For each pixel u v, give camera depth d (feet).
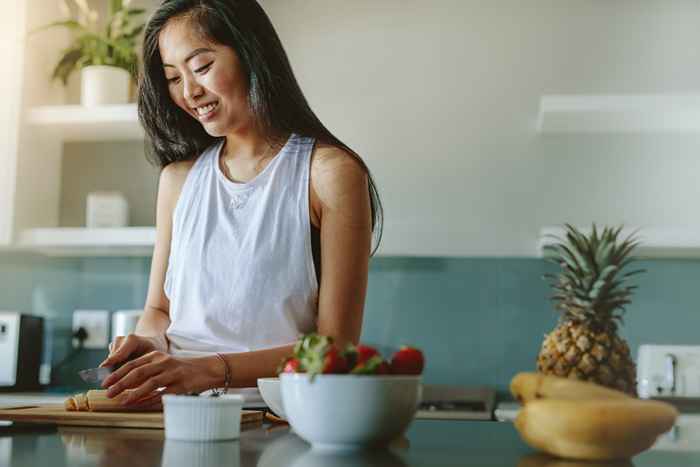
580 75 9.70
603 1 9.75
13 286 10.32
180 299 4.95
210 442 2.85
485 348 9.54
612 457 2.46
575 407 2.41
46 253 10.29
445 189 9.75
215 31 4.74
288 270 4.78
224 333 4.77
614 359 2.79
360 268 4.63
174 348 4.84
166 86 5.15
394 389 2.55
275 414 3.75
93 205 9.70
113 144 10.43
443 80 9.89
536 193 9.64
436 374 9.55
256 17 4.83
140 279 10.19
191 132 5.26
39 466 2.27
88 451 2.60
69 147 10.47
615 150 9.62
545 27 9.80
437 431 3.47
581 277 2.94
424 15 10.00
